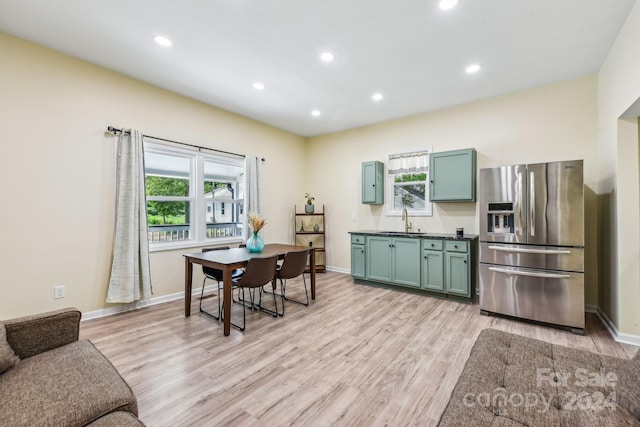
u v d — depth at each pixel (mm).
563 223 2859
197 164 4160
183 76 3408
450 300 3844
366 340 2656
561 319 2857
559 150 3533
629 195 2615
